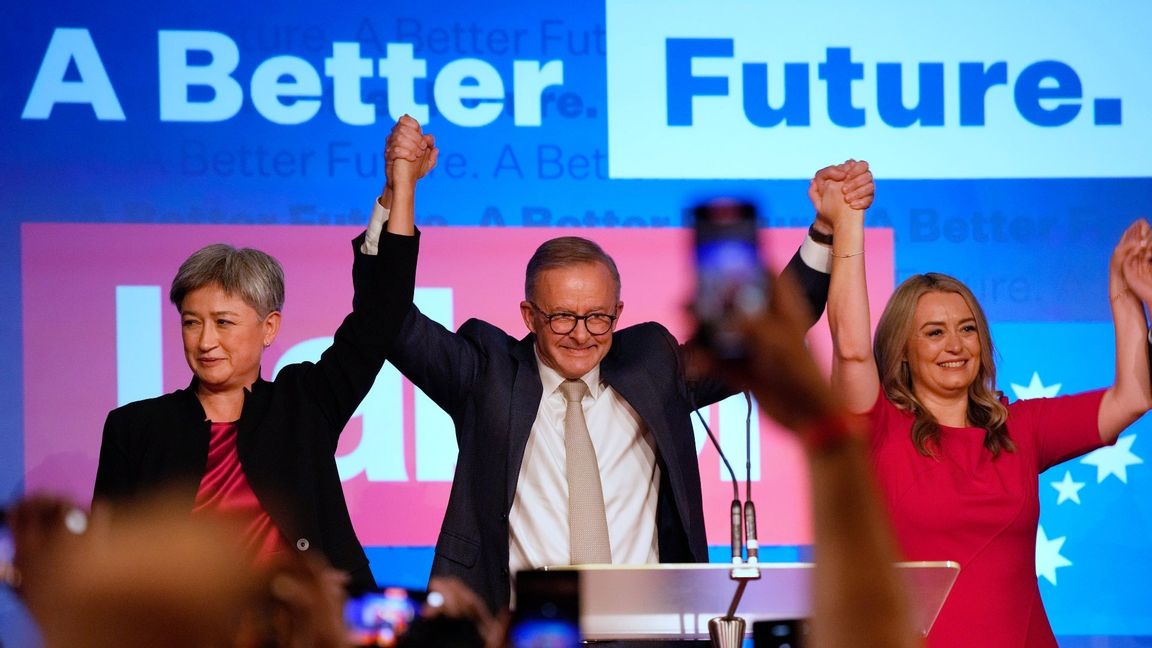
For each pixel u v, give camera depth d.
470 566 11.06
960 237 17.30
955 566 7.65
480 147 16.95
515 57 17.05
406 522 16.30
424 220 16.83
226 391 11.48
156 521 2.39
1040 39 17.52
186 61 16.67
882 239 17.22
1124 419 11.47
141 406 11.31
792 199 17.19
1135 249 11.44
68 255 16.31
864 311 10.98
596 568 7.62
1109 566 17.02
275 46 16.80
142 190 16.50
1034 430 11.64
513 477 10.96
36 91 16.44
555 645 5.34
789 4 17.33
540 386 11.31
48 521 3.46
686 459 11.18
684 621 8.55
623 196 17.06
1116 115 17.53
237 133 16.67
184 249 16.50
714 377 2.41
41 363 16.14
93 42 16.56
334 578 3.17
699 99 17.19
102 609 2.23
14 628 2.79
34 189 16.33
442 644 5.13
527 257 16.91
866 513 2.35
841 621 2.33
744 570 7.64
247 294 11.41
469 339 11.91
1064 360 17.30
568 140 17.05
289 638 2.75
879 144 17.30
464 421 11.53
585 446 11.10
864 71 17.33
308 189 16.73
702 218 2.43
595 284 11.18
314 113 16.80
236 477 11.02
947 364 11.61
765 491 16.52
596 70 17.12
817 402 2.35
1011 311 17.30
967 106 17.41
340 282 16.67
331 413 11.54
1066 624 16.92
